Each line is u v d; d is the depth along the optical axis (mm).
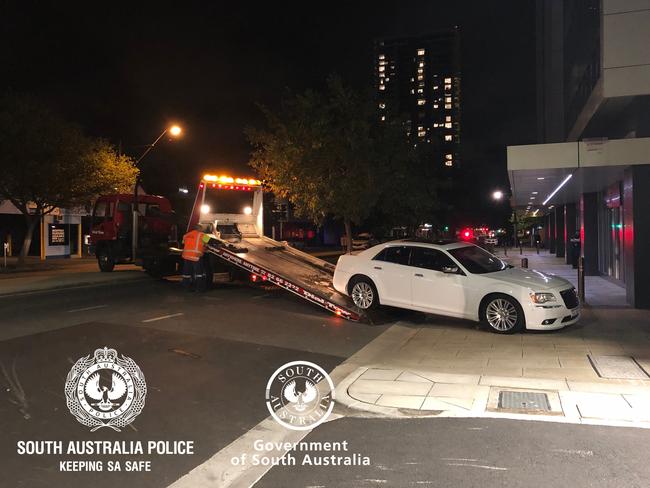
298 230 64812
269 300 13648
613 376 7102
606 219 19891
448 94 166875
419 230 61344
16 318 11000
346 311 11156
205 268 15227
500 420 5656
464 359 8289
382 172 17125
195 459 4855
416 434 5355
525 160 12531
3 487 4285
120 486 4344
